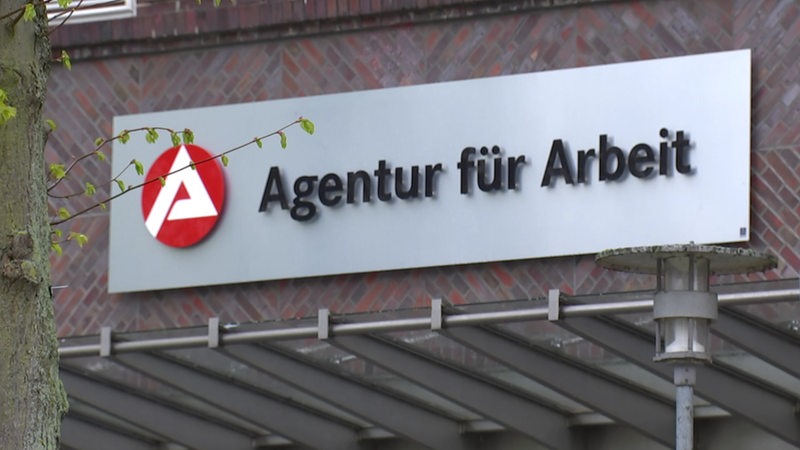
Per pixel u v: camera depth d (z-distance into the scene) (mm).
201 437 21172
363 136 20578
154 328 21422
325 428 20766
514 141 19859
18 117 10531
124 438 22219
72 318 21781
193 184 21234
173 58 21766
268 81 21219
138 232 21484
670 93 19219
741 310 16859
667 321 12930
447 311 17422
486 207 19875
